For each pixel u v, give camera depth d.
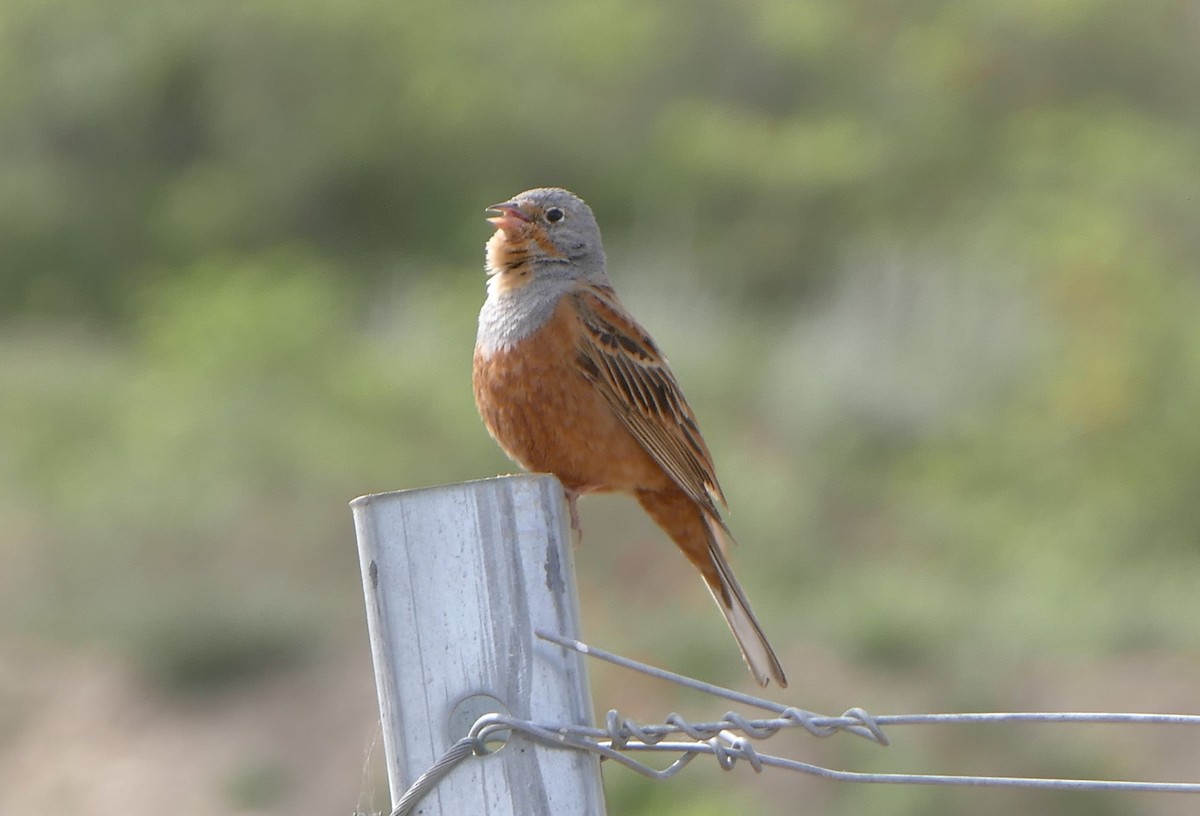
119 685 13.59
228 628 13.66
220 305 21.53
